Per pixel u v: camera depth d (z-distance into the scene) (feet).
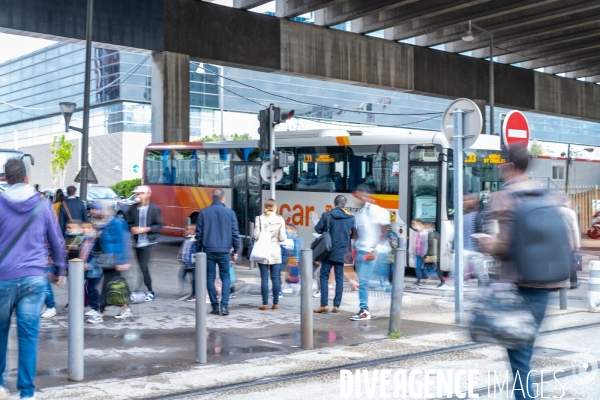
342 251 38.50
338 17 107.55
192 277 43.65
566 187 79.77
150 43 95.81
